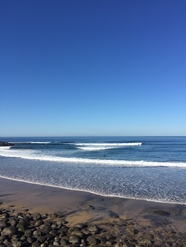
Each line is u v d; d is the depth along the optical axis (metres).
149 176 14.18
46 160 22.84
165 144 57.03
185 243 5.29
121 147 45.16
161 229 6.20
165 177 13.84
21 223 6.30
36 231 5.82
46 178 13.73
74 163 20.53
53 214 7.49
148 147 45.06
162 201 8.98
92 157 27.00
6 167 18.28
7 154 30.58
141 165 19.09
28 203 8.93
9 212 7.79
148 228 6.27
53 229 6.09
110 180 13.02
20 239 5.49
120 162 20.77
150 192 10.38
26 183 12.46
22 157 26.11
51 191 10.73
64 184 12.11
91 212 7.74
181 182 12.40
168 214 7.49
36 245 5.19
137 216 7.32
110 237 5.59
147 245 5.21
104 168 17.48
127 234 5.83
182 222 6.76
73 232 5.79
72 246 5.12
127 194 10.07
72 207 8.36
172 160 24.27
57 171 16.20
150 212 7.71
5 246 5.17
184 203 8.70
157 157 27.17
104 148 41.66
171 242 5.37
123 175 14.55
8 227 5.95
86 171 16.12
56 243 5.27
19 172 15.91
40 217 7.09
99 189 10.99
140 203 8.75
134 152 34.03
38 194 10.24
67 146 50.31
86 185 11.84
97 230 6.02
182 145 52.34
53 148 44.00
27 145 57.28
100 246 5.15
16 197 9.81
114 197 9.63
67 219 7.07
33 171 16.28
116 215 7.42
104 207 8.30
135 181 12.70
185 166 18.52
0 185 12.09
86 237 5.61
